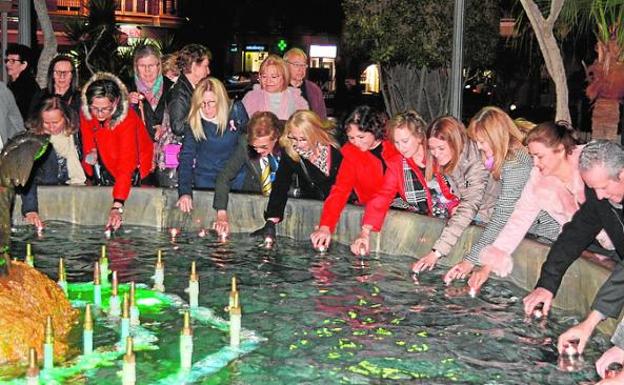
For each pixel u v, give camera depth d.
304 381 3.68
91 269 5.55
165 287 5.14
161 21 33.06
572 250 4.34
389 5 13.03
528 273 4.93
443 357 3.96
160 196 6.83
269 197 6.39
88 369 3.82
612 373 3.58
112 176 7.02
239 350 4.05
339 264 5.65
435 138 5.15
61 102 6.32
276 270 5.51
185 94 6.98
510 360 3.91
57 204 6.84
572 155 4.51
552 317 4.50
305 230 6.34
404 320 4.48
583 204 4.31
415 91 14.43
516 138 4.87
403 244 5.80
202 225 6.70
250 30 32.91
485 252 4.90
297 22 31.00
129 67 16.31
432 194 5.76
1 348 3.92
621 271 3.84
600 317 3.90
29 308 4.21
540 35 8.70
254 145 6.27
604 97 10.16
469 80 17.00
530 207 4.80
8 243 4.32
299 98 7.39
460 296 4.90
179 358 3.95
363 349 4.06
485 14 13.27
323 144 6.14
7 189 4.29
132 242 6.29
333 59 30.14
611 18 9.77
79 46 16.48
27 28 8.98
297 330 4.34
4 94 6.44
